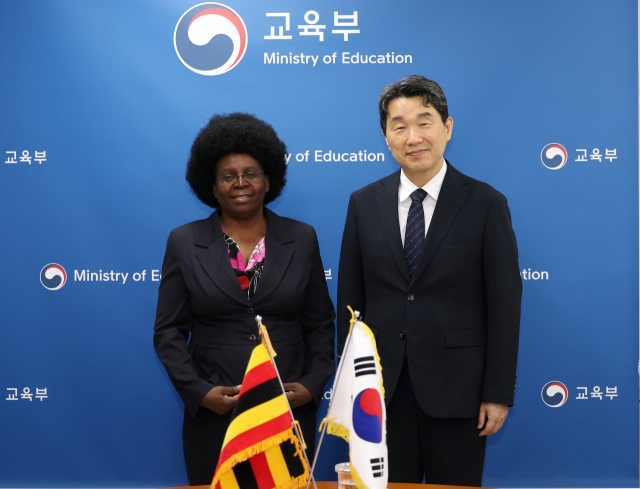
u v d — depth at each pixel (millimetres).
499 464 2727
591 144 2664
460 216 2006
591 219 2672
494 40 2664
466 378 1968
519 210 2682
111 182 2709
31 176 2701
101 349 2732
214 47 2691
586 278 2682
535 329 2697
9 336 2723
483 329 2012
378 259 2041
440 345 1975
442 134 2010
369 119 2701
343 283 2156
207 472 1953
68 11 2684
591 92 2656
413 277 1992
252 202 2049
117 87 2695
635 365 2680
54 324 2723
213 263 2014
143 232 2719
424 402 1952
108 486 2754
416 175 2029
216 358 1989
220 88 2701
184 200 2717
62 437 2740
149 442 2748
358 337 1293
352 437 1249
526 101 2668
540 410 2705
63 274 2721
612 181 2666
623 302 2676
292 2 2688
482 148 2682
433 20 2674
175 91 2699
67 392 2736
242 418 1268
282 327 2045
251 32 2693
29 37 2684
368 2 2684
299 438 1356
